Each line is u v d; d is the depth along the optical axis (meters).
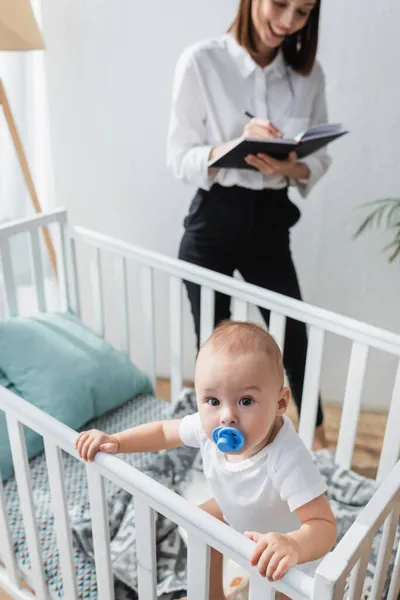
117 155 2.09
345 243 2.00
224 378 0.92
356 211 1.94
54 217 1.73
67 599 1.21
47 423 1.00
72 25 1.93
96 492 0.99
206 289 1.59
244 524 1.09
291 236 2.03
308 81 1.67
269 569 0.76
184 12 1.84
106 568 1.06
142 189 2.12
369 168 1.88
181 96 1.62
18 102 1.99
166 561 1.28
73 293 1.86
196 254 1.75
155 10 1.86
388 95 1.77
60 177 2.15
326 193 1.94
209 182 1.64
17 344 1.62
